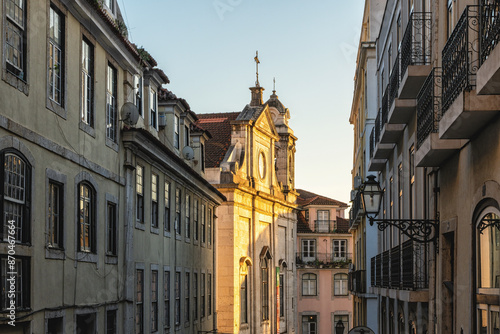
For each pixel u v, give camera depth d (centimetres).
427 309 1538
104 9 1886
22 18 1393
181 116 2945
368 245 3102
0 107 1270
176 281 2775
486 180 1072
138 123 2262
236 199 4278
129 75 2111
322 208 6556
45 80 1492
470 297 1155
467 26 999
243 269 4394
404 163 1814
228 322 4169
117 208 2002
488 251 1088
